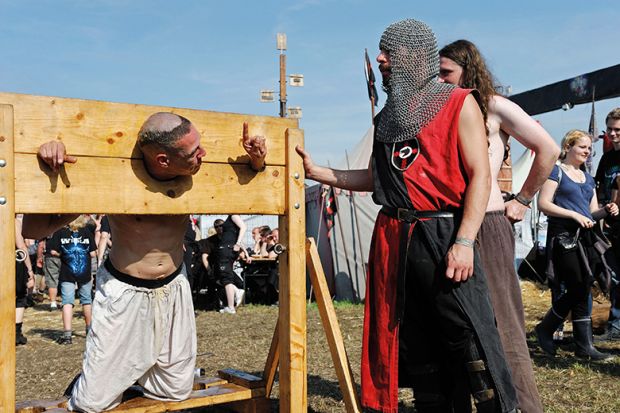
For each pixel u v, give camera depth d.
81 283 8.53
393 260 3.04
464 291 2.90
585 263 5.51
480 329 2.86
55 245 8.43
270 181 3.40
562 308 5.67
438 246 2.93
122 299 3.18
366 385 3.12
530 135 3.20
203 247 12.09
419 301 3.05
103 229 8.81
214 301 12.47
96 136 2.90
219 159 3.22
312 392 4.63
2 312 2.66
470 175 2.93
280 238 3.51
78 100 2.87
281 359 3.49
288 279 3.43
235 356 6.56
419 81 3.05
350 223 12.83
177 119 2.88
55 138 2.82
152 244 3.20
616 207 5.62
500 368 2.85
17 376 5.95
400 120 3.04
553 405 4.11
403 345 3.08
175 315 3.36
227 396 3.63
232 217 11.51
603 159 6.16
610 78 9.10
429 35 3.08
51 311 12.83
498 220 3.22
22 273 8.26
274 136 3.40
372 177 3.36
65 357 7.11
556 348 5.85
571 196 5.60
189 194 3.13
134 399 3.43
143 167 3.00
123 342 3.19
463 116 2.94
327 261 13.38
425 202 2.98
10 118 2.69
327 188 13.02
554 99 10.03
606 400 4.21
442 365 3.10
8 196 2.68
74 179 2.85
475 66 3.31
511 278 3.20
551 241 5.65
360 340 7.17
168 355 3.35
